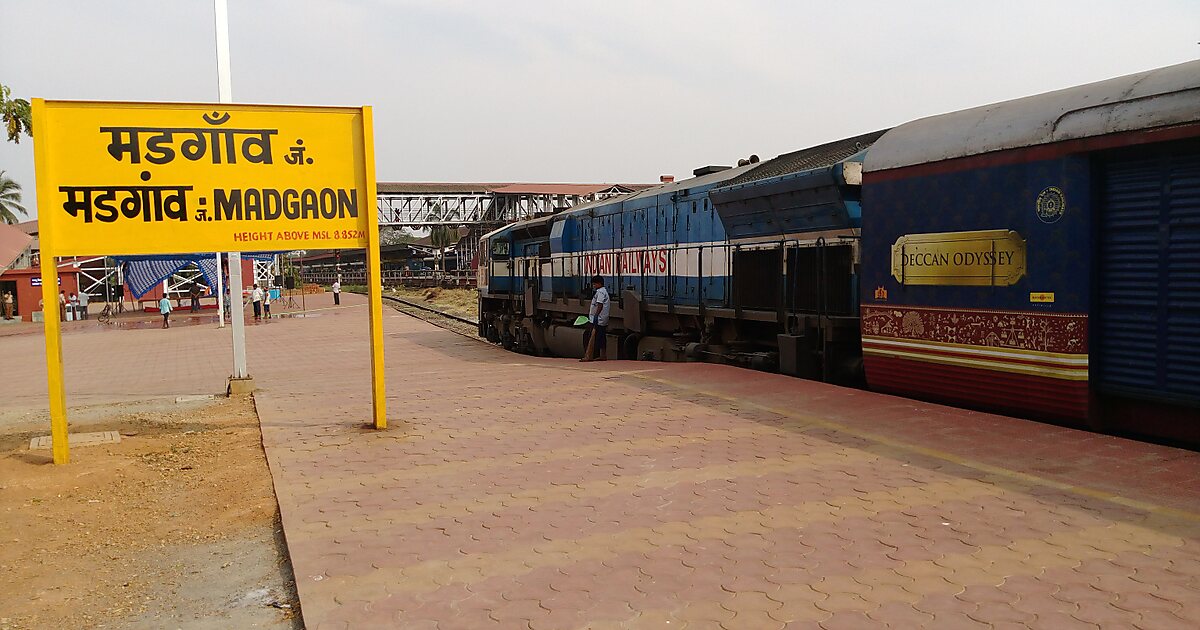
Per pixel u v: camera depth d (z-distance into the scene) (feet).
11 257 50.55
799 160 37.88
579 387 34.32
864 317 29.45
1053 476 18.52
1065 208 21.97
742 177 40.47
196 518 19.15
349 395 36.01
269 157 26.16
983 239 24.38
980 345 24.67
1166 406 20.88
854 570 13.76
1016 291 23.47
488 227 201.98
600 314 49.29
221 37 38.42
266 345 78.79
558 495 18.80
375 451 24.03
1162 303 20.47
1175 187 20.10
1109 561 13.71
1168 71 20.27
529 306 68.59
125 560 16.63
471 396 33.58
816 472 19.70
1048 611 11.97
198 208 25.48
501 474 20.84
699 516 16.89
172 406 36.52
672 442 23.39
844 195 31.78
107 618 13.91
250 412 33.45
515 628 12.10
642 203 50.90
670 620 12.16
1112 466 19.10
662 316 48.29
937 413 25.34
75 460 24.90
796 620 11.99
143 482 22.38
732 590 13.16
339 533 16.70
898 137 28.22
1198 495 16.88
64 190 24.06
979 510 16.51
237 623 13.53
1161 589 12.57
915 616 11.96
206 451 25.80
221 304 106.11
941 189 25.77
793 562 14.24
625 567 14.30
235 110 25.72
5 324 131.44
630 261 52.39
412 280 237.45
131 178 24.72
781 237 36.55
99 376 56.90
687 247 45.09
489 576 14.15
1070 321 22.06
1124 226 21.30
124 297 161.48
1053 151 22.18
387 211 203.72
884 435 22.93
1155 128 19.72
